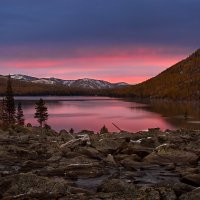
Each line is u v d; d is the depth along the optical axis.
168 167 24.38
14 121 102.44
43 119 110.44
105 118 167.62
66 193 16.59
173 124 136.38
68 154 26.86
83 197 15.93
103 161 25.48
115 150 28.77
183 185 17.23
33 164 24.16
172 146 27.19
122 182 17.45
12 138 36.44
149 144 31.16
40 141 35.16
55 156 26.59
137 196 15.76
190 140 34.31
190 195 15.38
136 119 161.25
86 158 25.86
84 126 130.25
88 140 30.61
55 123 143.25
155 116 178.38
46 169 22.62
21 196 16.17
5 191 17.03
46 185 16.97
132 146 29.23
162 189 16.17
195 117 172.00
